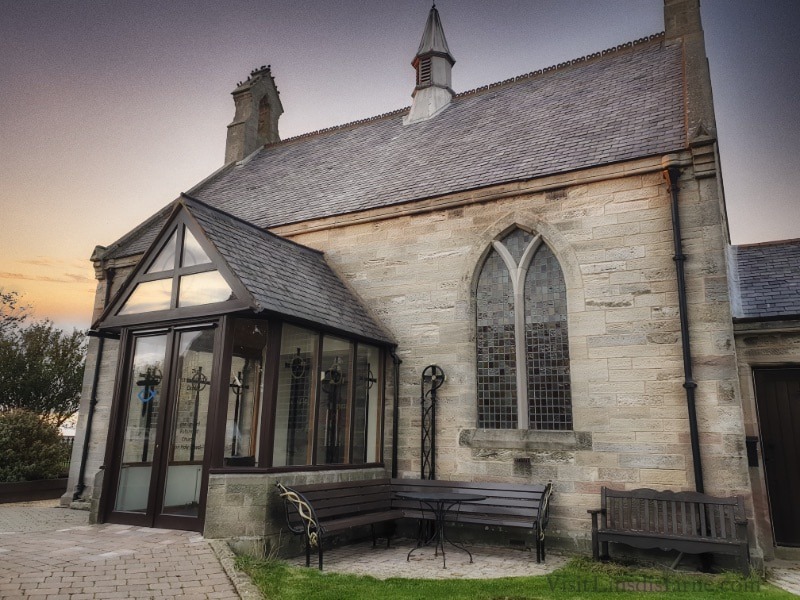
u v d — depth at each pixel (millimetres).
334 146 16750
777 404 8875
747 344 8859
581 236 9414
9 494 12688
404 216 11281
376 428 10297
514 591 5949
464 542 9164
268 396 7934
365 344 10250
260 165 17594
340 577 6398
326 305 9625
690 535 7117
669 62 12289
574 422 8812
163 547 6816
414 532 9656
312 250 11727
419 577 6707
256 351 8414
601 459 8492
